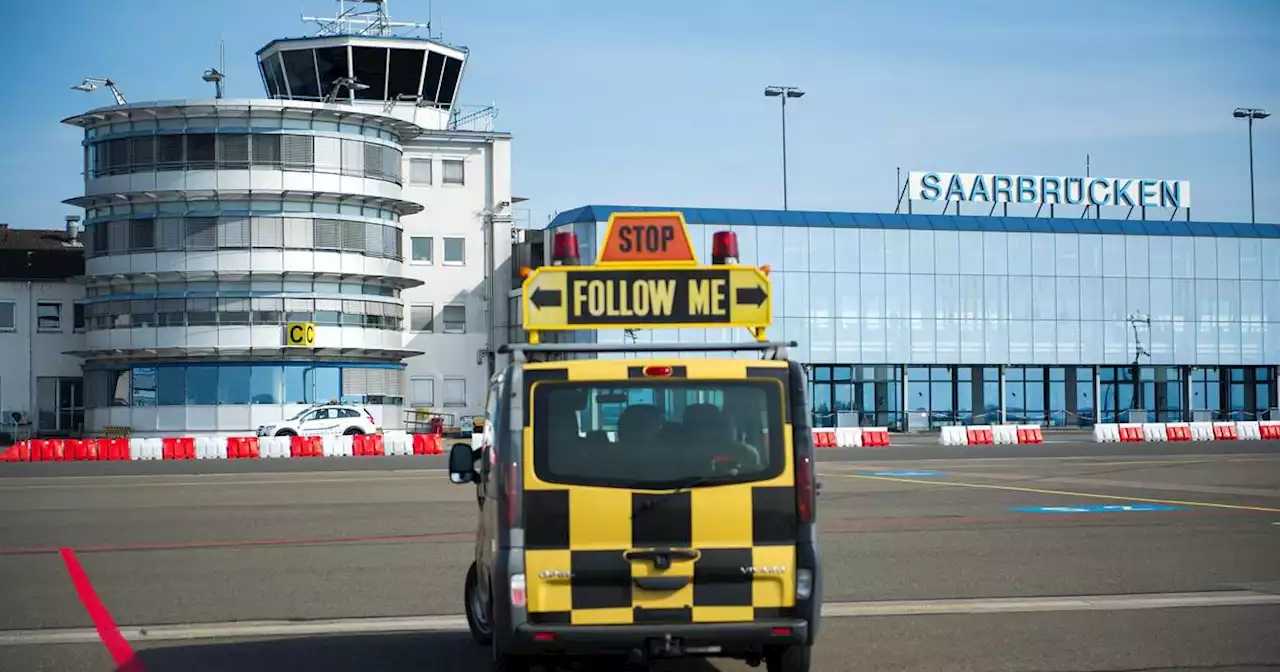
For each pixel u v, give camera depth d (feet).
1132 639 34.24
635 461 26.58
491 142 218.38
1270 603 39.88
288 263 186.50
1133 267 218.18
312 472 114.52
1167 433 168.76
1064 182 221.05
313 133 188.24
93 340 190.49
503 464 26.50
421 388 213.25
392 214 198.70
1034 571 46.96
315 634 36.27
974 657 32.07
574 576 26.23
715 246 30.14
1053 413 223.10
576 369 26.81
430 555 53.16
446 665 32.12
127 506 77.20
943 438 161.27
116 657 33.24
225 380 185.37
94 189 187.83
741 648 26.40
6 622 38.17
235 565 50.26
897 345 208.33
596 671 29.66
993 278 212.84
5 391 200.44
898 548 53.88
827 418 211.20
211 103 184.03
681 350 27.86
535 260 218.38
